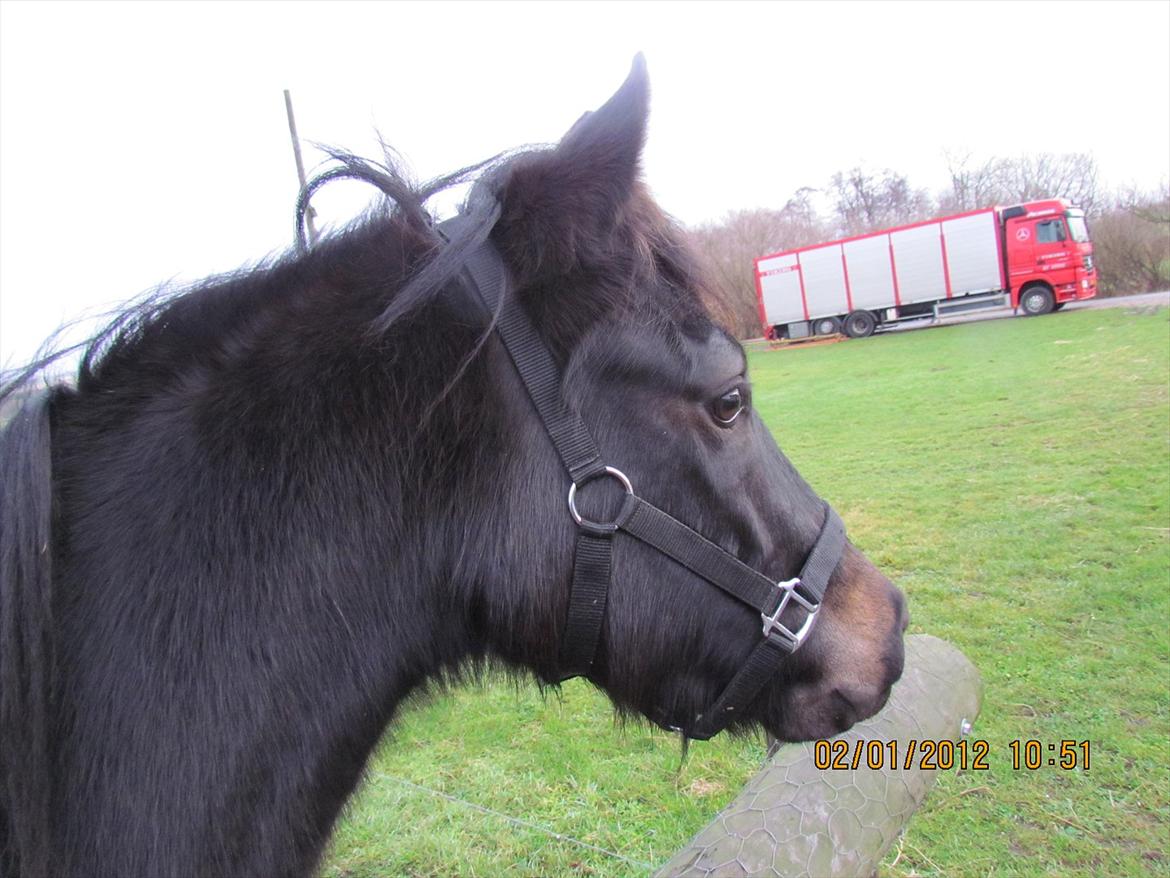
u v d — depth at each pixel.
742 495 1.37
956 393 12.05
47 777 1.00
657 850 2.91
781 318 27.67
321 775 1.18
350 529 1.18
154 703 1.06
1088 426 8.62
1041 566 5.08
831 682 1.54
